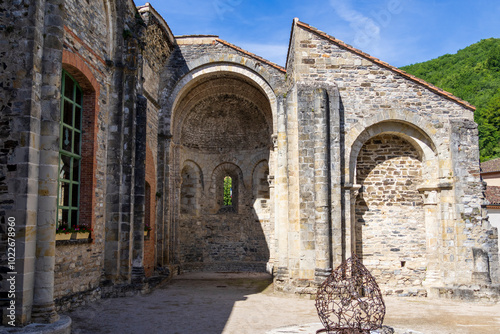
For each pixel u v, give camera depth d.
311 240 12.99
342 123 13.84
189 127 19.55
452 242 13.47
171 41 16.84
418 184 14.34
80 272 10.00
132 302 10.87
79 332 7.83
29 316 7.07
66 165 10.10
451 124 13.85
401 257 13.96
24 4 7.54
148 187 15.26
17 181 7.10
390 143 14.52
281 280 14.09
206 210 20.12
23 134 7.20
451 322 9.73
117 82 11.95
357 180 14.30
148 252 14.82
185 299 11.85
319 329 8.05
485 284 12.95
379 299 7.56
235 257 19.89
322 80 14.02
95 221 10.81
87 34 10.47
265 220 19.58
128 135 11.97
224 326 8.70
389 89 14.08
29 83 7.33
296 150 13.71
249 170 20.00
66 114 10.14
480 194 13.58
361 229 14.06
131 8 12.95
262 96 17.89
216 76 17.36
